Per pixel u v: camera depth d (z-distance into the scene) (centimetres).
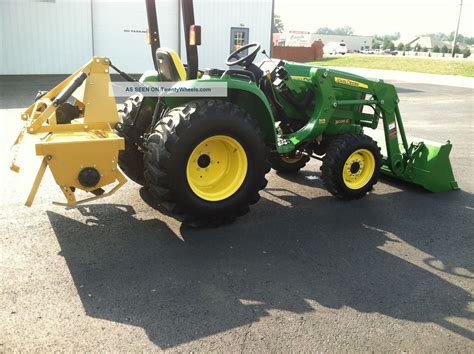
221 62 1959
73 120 400
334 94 491
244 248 382
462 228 444
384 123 525
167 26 1842
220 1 1888
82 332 268
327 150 491
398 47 9100
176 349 257
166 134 368
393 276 348
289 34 5766
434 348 270
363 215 466
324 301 311
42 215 425
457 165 677
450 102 1402
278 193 522
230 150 405
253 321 286
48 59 1692
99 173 358
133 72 1842
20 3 1608
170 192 378
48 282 318
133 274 333
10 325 270
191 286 321
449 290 332
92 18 1727
